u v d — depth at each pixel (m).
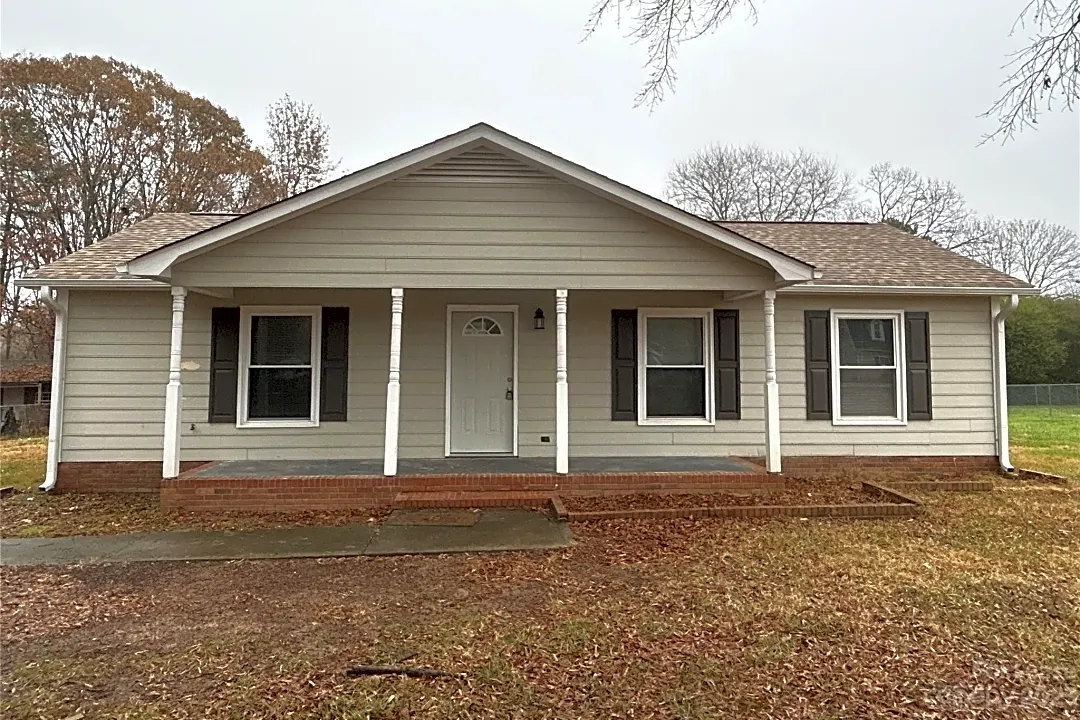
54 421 8.50
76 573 5.04
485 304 9.16
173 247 7.04
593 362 9.20
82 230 24.20
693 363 9.36
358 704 2.93
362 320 9.01
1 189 22.69
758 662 3.36
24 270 23.91
